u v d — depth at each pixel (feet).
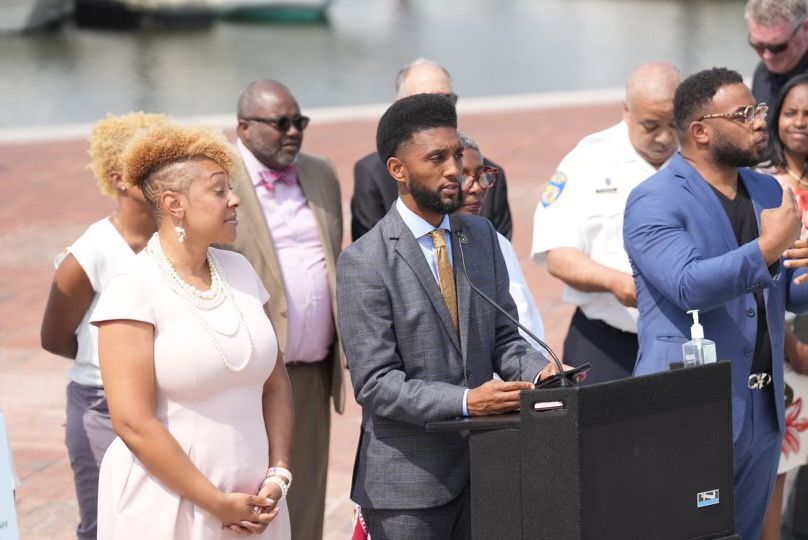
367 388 24.29
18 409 47.19
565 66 165.89
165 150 23.59
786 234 25.80
